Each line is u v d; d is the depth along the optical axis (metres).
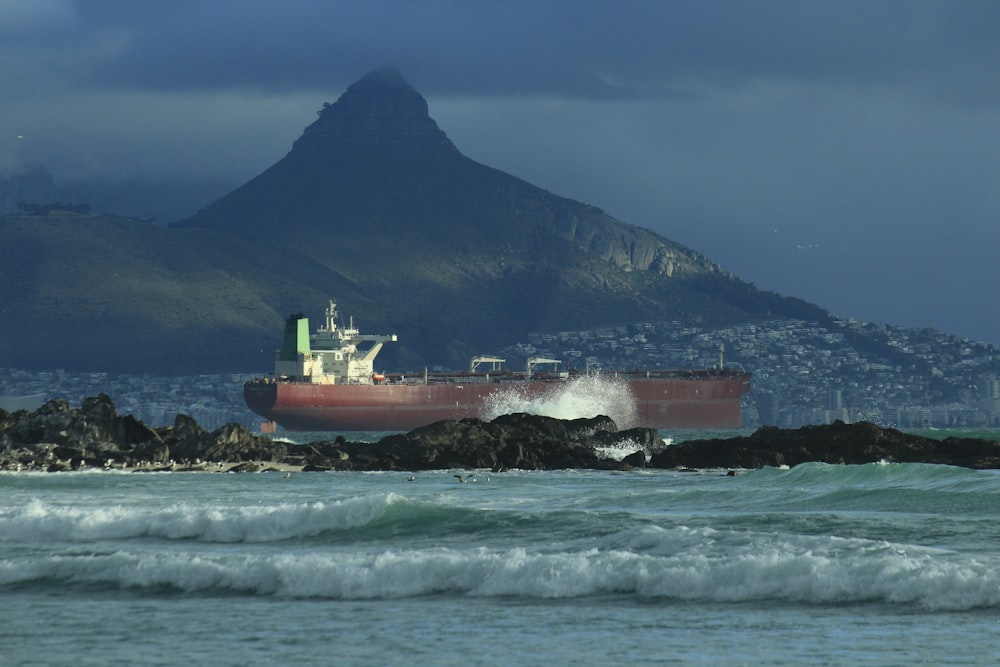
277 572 153.12
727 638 123.19
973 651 115.88
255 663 118.00
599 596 143.12
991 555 151.88
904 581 136.00
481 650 121.06
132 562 160.75
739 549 153.38
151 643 126.25
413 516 196.38
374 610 139.12
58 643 127.06
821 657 115.50
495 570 149.12
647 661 115.88
